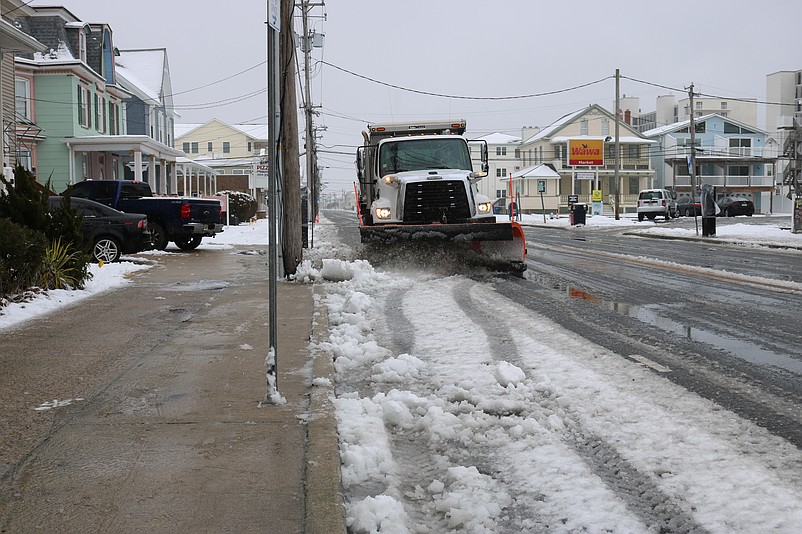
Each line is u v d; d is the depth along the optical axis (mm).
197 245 22281
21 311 9781
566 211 81688
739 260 18594
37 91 32844
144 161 40875
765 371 6832
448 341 8188
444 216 15109
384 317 9703
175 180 41562
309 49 45688
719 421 5371
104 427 5125
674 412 5582
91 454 4598
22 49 19984
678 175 82438
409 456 4891
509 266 14641
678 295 11820
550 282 13539
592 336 8438
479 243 14727
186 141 104000
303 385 6242
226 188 69125
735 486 4219
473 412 5598
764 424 5312
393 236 14383
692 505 4000
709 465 4539
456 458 4801
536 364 7062
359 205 17922
